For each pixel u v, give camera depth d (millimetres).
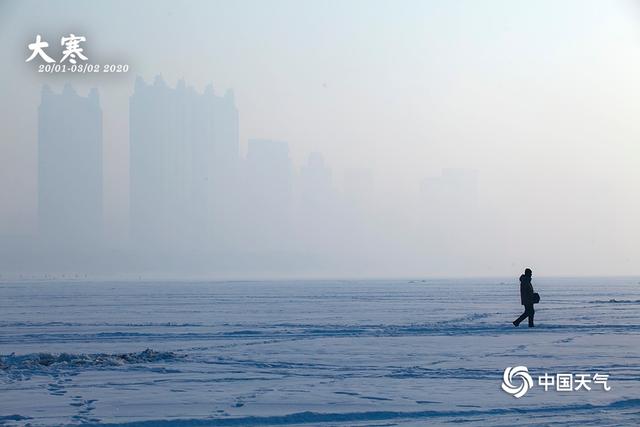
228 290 122750
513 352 19438
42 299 78812
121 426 10844
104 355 18969
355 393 13438
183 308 52625
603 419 11195
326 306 54250
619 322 31281
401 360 18062
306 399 12875
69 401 12781
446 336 24500
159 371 16609
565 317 35812
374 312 43781
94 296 90125
